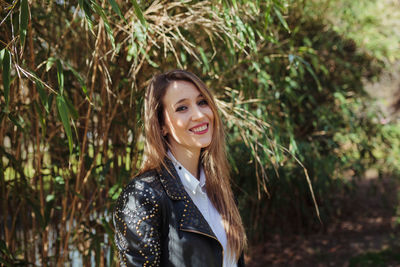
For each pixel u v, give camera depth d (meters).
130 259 1.05
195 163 1.27
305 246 3.71
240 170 2.43
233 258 1.26
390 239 3.79
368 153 3.25
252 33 1.58
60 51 1.76
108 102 1.68
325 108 2.95
